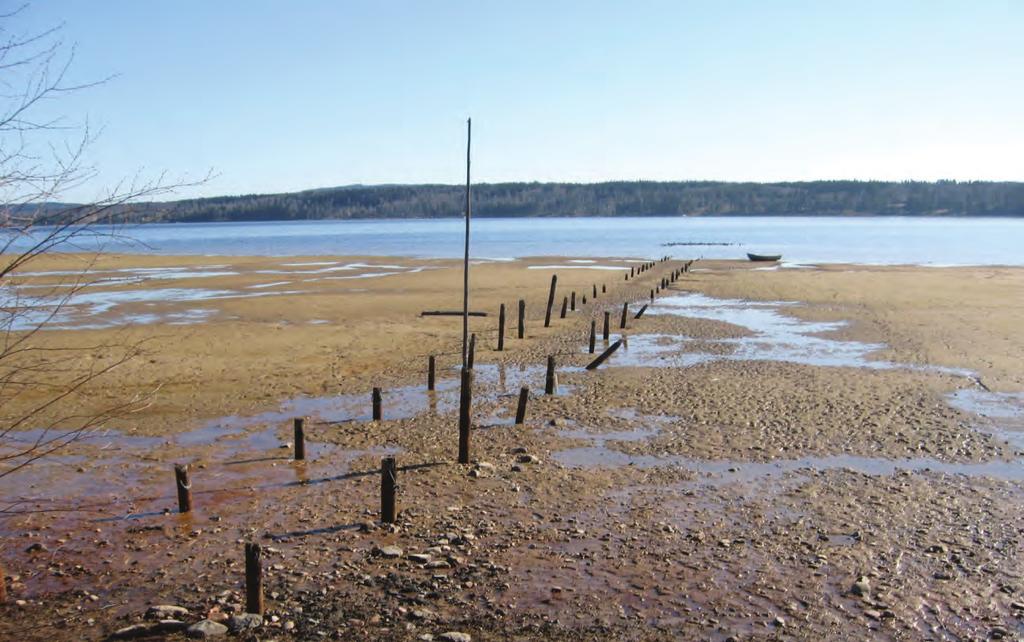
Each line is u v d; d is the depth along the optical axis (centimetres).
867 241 11356
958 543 1005
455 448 1423
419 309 3394
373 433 1520
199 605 843
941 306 3444
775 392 1845
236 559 962
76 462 1345
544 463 1338
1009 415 1641
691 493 1192
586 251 8950
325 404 1761
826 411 1672
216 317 3088
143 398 1769
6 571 936
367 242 11925
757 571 928
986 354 2314
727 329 2862
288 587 882
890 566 939
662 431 1534
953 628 798
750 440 1470
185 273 5200
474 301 3712
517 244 10862
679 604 848
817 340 2611
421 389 1911
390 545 995
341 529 1052
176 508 1136
